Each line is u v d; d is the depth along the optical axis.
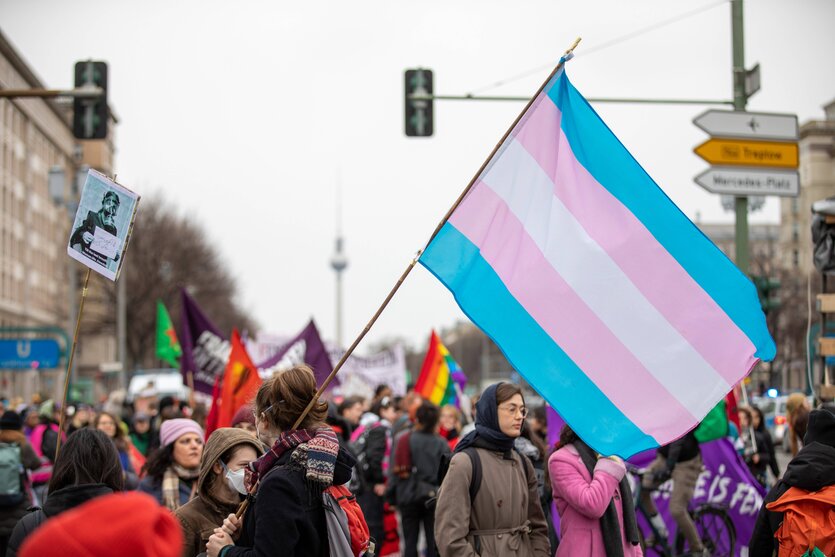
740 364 5.46
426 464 10.20
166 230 60.12
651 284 5.48
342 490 4.48
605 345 5.37
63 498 4.51
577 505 5.69
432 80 14.28
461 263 5.24
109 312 60.41
